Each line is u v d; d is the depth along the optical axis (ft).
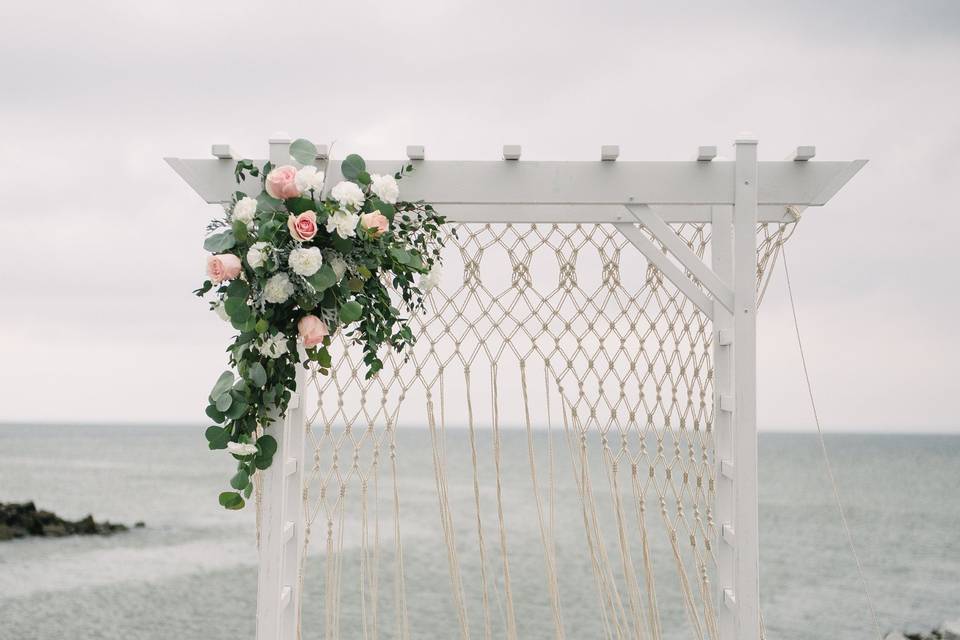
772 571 59.47
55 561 58.59
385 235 7.27
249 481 6.84
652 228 7.64
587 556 55.06
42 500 78.89
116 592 52.90
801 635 48.42
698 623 8.45
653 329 8.86
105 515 74.69
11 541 62.49
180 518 72.69
